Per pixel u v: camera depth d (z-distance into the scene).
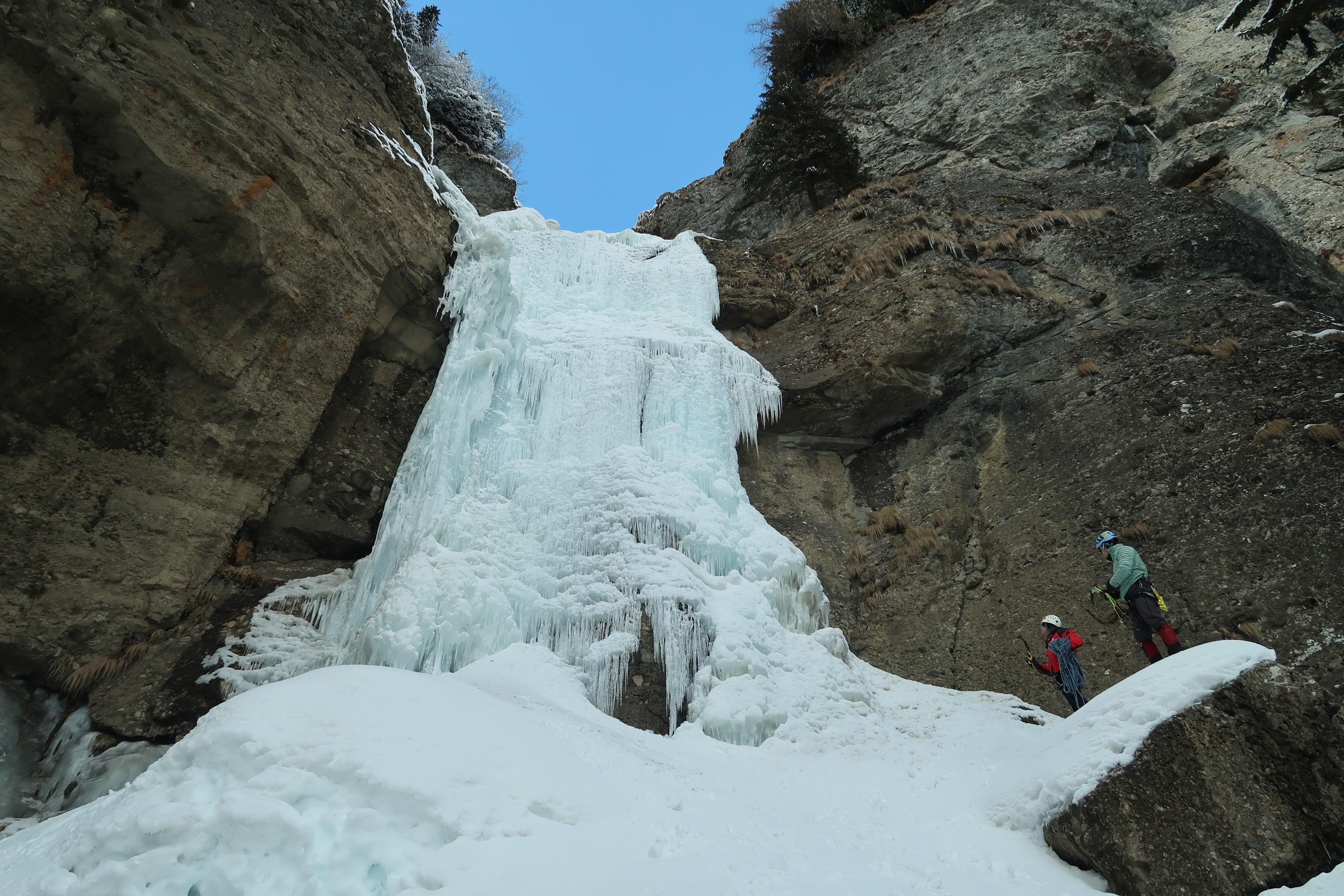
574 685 8.11
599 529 9.96
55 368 8.38
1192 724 5.00
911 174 20.47
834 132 21.94
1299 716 4.92
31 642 8.10
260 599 9.61
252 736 3.80
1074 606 9.92
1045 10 23.59
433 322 12.59
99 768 7.50
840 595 11.77
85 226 8.29
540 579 9.56
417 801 3.57
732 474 11.68
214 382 9.45
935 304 13.78
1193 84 21.45
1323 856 4.46
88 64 8.13
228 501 9.73
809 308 15.77
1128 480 10.71
